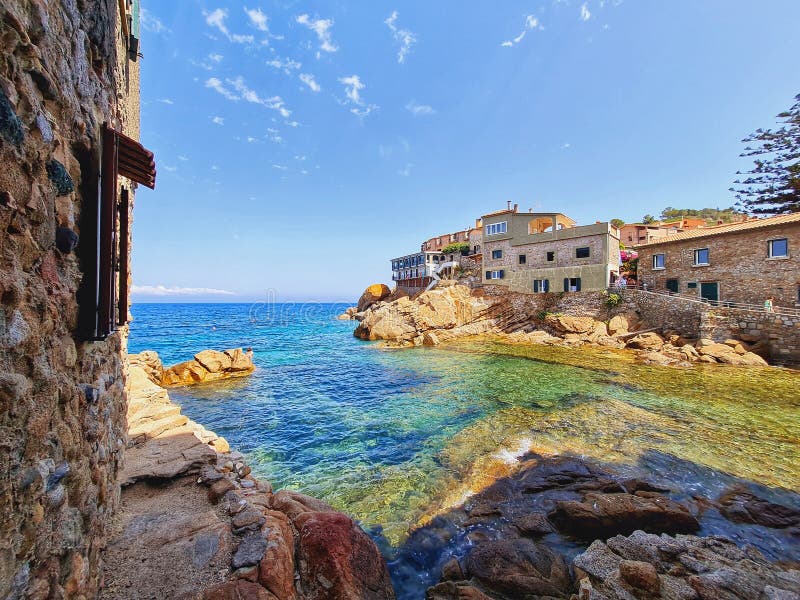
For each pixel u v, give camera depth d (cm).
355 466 1070
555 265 3950
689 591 518
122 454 636
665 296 3014
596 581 564
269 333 5250
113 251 384
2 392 188
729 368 2228
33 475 224
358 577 476
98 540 380
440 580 634
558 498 845
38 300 241
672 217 8756
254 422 1480
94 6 373
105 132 379
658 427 1288
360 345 3825
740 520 760
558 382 1986
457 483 936
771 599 498
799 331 2250
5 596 192
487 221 4678
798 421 1352
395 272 7725
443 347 3450
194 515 536
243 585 389
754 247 2767
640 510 732
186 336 4888
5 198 197
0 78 192
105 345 444
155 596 377
